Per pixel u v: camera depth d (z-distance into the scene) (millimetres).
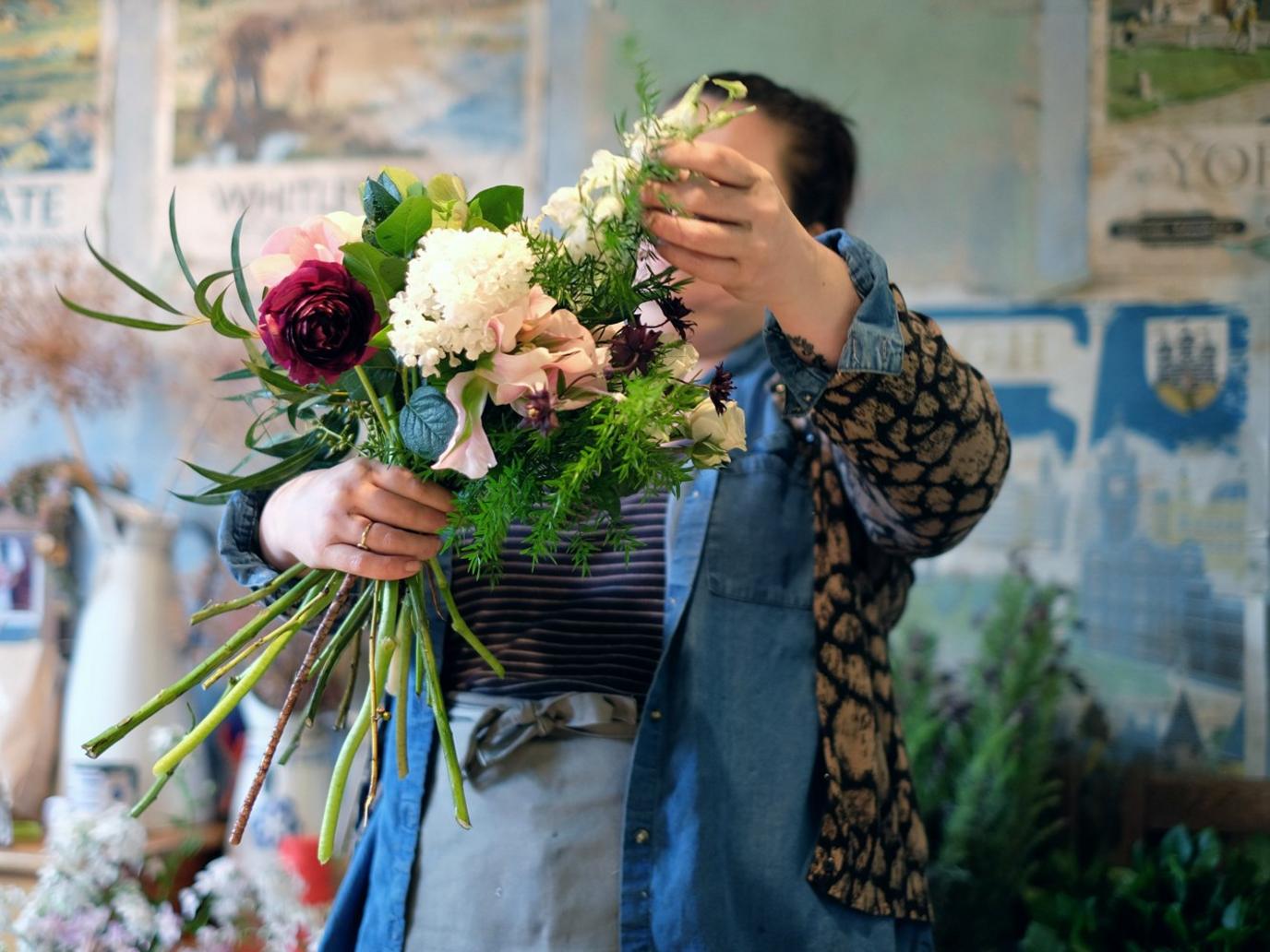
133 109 2193
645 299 842
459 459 760
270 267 836
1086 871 1644
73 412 2141
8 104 2230
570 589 992
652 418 762
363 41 2123
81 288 2148
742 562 983
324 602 906
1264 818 1694
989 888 1590
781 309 810
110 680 1894
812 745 951
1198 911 1503
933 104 1917
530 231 829
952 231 1902
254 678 882
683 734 941
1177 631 1782
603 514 865
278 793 1747
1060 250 1871
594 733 947
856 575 1078
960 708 1800
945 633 1846
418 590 896
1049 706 1696
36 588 2078
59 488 2068
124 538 1956
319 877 1688
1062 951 1501
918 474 896
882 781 1007
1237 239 1820
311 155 2133
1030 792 1633
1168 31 1858
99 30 2213
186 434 2111
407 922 965
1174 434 1815
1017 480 1853
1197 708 1765
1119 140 1863
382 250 812
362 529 850
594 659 973
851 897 928
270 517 950
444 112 2088
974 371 924
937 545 995
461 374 765
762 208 770
